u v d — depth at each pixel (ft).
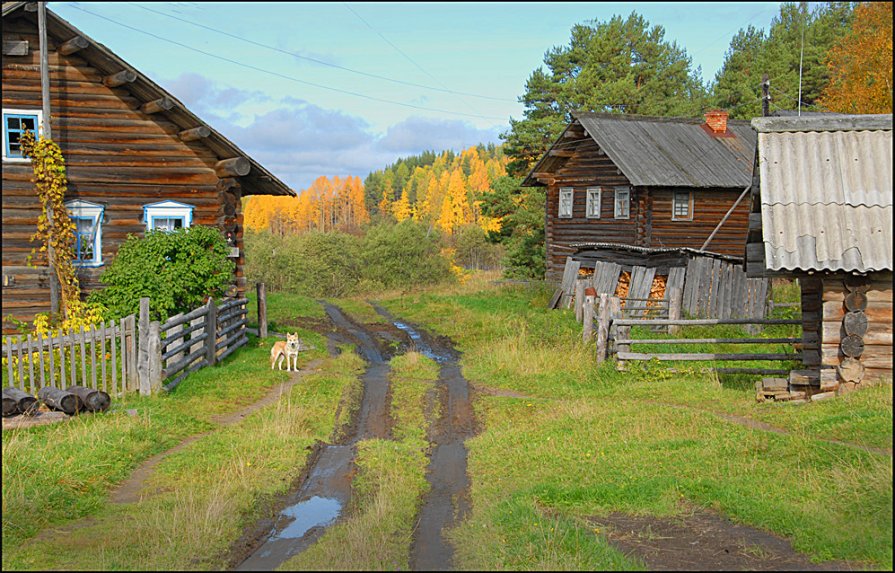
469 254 269.23
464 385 54.29
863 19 121.70
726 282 73.00
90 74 60.49
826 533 24.21
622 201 106.93
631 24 177.27
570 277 95.71
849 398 37.60
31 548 24.49
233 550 25.16
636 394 47.09
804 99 162.40
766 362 54.90
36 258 58.18
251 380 52.16
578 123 110.11
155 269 55.67
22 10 56.80
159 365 45.50
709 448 33.78
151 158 62.18
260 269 190.39
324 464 35.83
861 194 39.52
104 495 30.27
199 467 33.60
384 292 167.84
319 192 588.50
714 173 103.09
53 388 40.32
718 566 22.79
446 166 620.08
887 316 38.52
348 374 58.29
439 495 31.19
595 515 27.66
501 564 23.17
